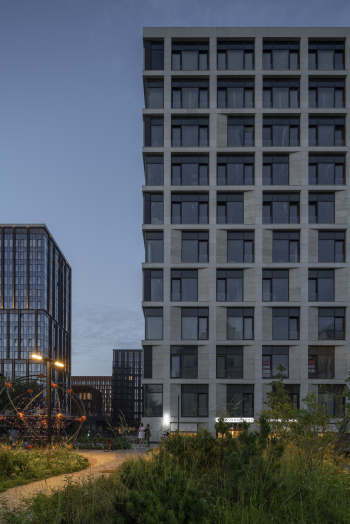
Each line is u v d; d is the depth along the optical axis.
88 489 7.34
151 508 5.00
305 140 47.31
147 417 43.19
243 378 44.16
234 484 6.34
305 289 45.34
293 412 12.12
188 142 47.88
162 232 46.81
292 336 45.12
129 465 7.62
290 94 48.56
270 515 5.60
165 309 45.00
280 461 7.52
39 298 143.75
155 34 48.31
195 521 5.02
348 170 47.09
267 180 47.56
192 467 7.97
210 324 44.81
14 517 6.47
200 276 45.97
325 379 43.62
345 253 46.16
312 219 47.06
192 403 43.75
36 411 27.75
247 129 48.16
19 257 145.88
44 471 14.55
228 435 9.31
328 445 9.77
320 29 48.38
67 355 183.62
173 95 48.53
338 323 45.22
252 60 48.97
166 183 46.84
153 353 44.53
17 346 140.50
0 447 16.30
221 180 47.56
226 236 46.72
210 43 48.34
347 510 5.90
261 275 45.69
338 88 48.50
